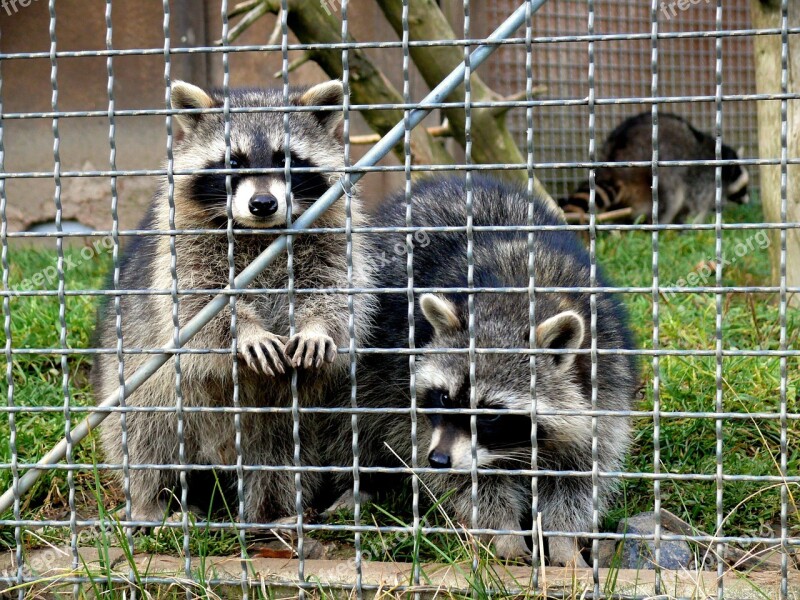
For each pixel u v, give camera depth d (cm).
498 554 371
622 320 444
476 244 455
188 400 407
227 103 288
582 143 1149
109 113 292
